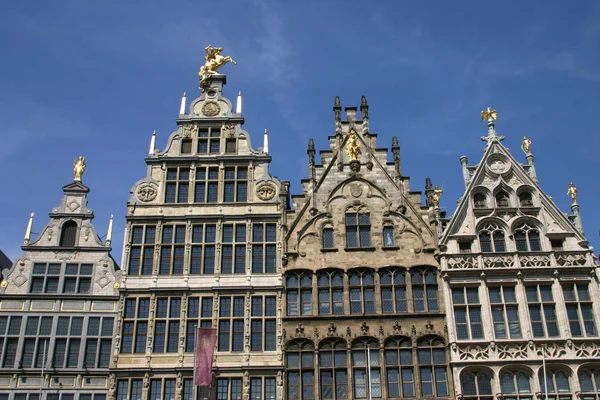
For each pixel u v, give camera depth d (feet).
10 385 127.13
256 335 131.85
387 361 128.57
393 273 136.26
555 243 138.62
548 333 128.98
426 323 130.93
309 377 128.16
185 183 148.77
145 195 146.82
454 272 133.90
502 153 147.43
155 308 134.21
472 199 142.61
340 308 133.90
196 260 139.44
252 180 148.05
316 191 145.48
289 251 138.92
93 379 128.36
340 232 140.87
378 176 146.82
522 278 133.28
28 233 140.97
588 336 128.36
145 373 128.16
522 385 125.18
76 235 141.69
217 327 132.16
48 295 134.72
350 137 151.43
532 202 142.82
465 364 125.70
